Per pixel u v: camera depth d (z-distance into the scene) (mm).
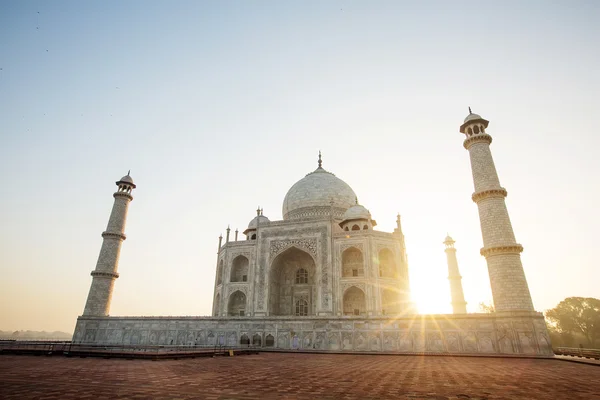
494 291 45625
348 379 18516
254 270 67938
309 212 79000
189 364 26406
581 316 88188
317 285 63438
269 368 24266
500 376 20766
